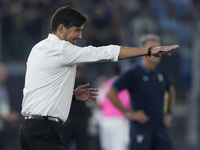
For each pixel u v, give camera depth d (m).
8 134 34.16
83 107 28.58
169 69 40.34
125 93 31.17
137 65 23.58
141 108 23.11
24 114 15.39
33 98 15.05
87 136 28.77
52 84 14.97
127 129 33.09
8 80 38.38
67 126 28.14
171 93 24.50
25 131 15.11
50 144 15.05
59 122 15.25
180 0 46.06
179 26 43.59
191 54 40.78
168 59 40.34
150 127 22.97
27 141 15.11
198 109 38.50
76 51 14.75
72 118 28.30
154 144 23.11
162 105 23.31
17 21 41.06
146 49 14.57
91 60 14.66
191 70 40.50
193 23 42.94
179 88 40.34
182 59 40.75
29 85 15.15
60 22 15.41
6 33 40.56
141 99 23.12
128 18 44.28
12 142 35.44
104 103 33.09
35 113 14.98
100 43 43.91
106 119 33.12
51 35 15.46
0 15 40.72
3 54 39.91
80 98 16.83
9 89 38.25
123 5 45.72
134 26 43.19
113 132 33.16
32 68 15.20
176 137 38.53
